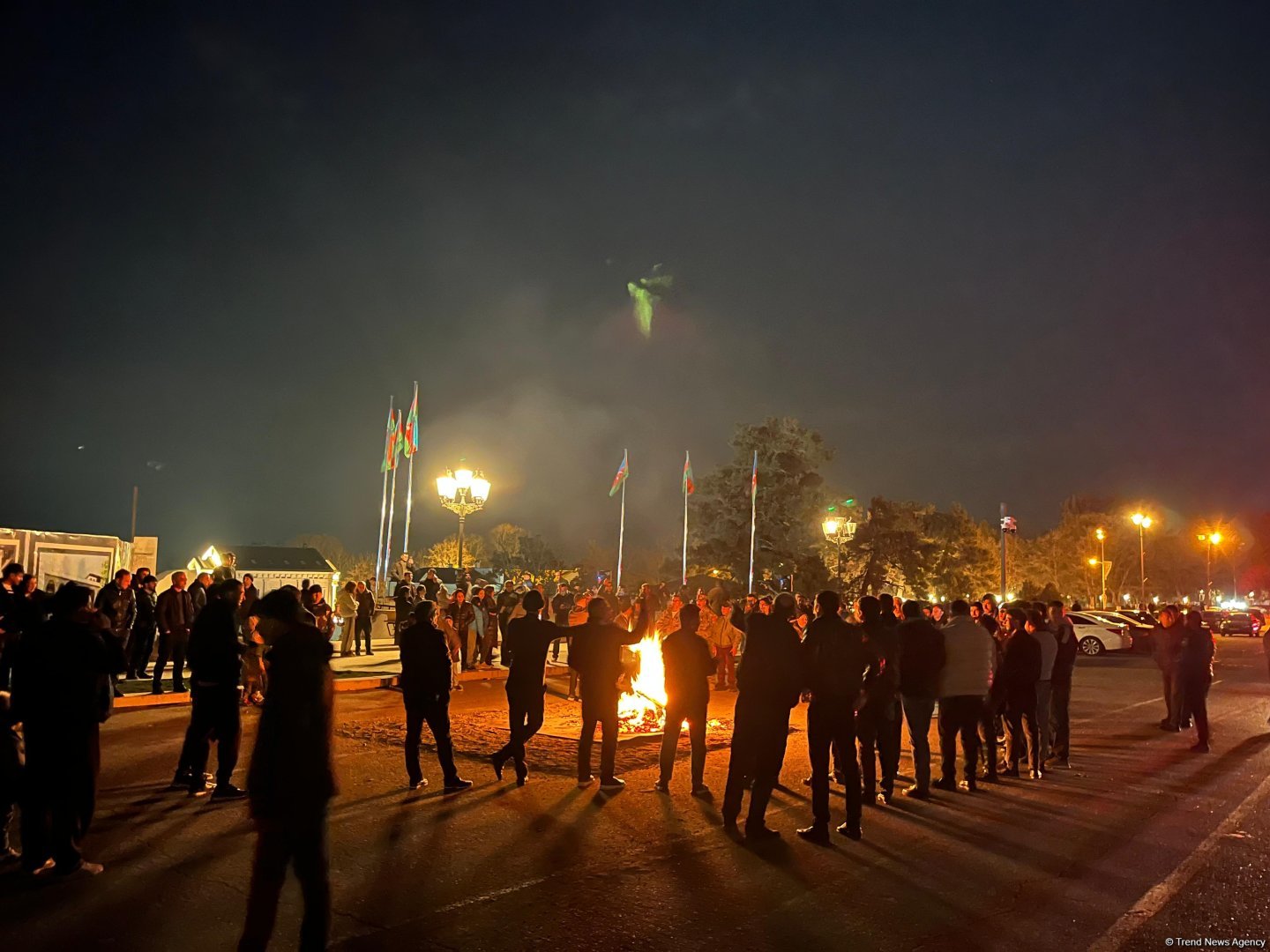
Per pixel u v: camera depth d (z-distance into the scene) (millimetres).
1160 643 13180
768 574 44625
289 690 4402
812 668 7133
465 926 5176
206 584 14945
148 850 6449
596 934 5086
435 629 8461
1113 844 7105
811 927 5258
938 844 7055
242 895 5574
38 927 5039
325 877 4383
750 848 6828
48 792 5801
